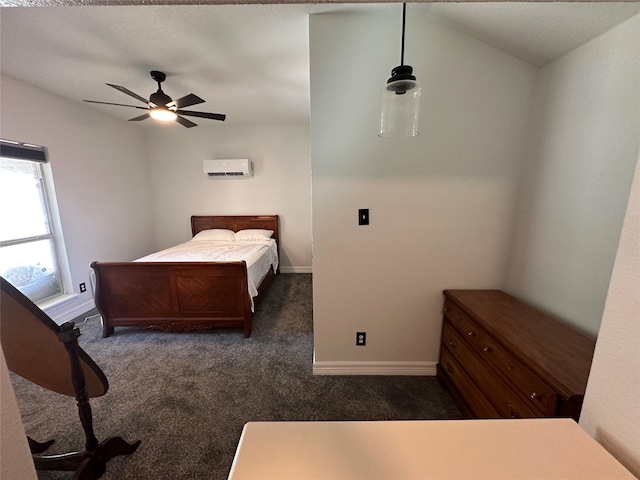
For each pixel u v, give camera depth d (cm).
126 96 307
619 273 60
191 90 292
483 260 189
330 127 174
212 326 268
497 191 180
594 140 132
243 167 439
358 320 200
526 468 54
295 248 481
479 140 174
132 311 266
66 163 313
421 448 58
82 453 127
